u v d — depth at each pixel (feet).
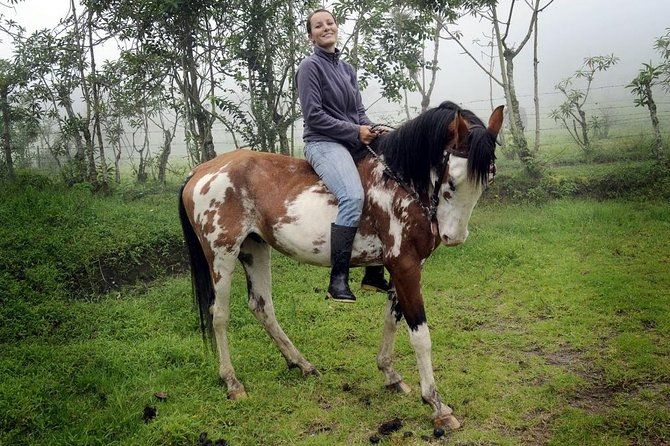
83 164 27.07
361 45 25.36
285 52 24.36
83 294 16.21
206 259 11.47
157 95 26.02
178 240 19.13
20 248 16.87
